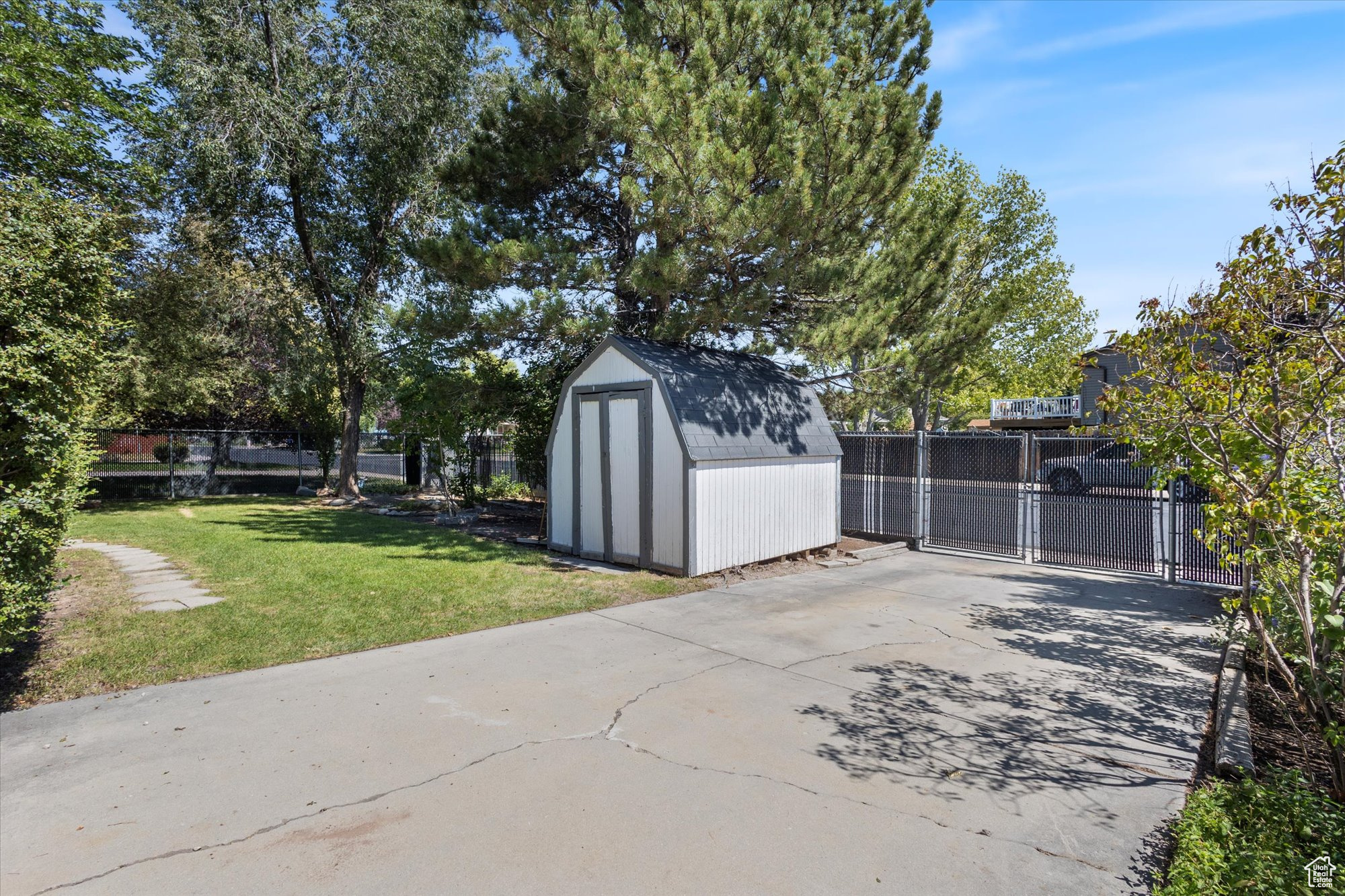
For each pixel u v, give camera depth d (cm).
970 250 1655
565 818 297
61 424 448
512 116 1145
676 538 826
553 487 1017
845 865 265
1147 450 405
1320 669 321
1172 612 682
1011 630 611
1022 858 271
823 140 912
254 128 1507
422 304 1065
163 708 416
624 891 247
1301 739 338
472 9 1169
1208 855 255
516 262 960
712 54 970
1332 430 326
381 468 2767
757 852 272
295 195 1675
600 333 991
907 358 1030
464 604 679
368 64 1673
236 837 279
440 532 1231
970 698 445
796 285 924
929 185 2919
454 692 446
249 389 2214
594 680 473
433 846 274
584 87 1043
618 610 674
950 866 265
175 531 1195
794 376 1082
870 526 1156
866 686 466
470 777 333
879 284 1037
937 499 1080
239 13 1561
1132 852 275
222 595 703
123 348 1480
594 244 1299
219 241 1689
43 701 425
